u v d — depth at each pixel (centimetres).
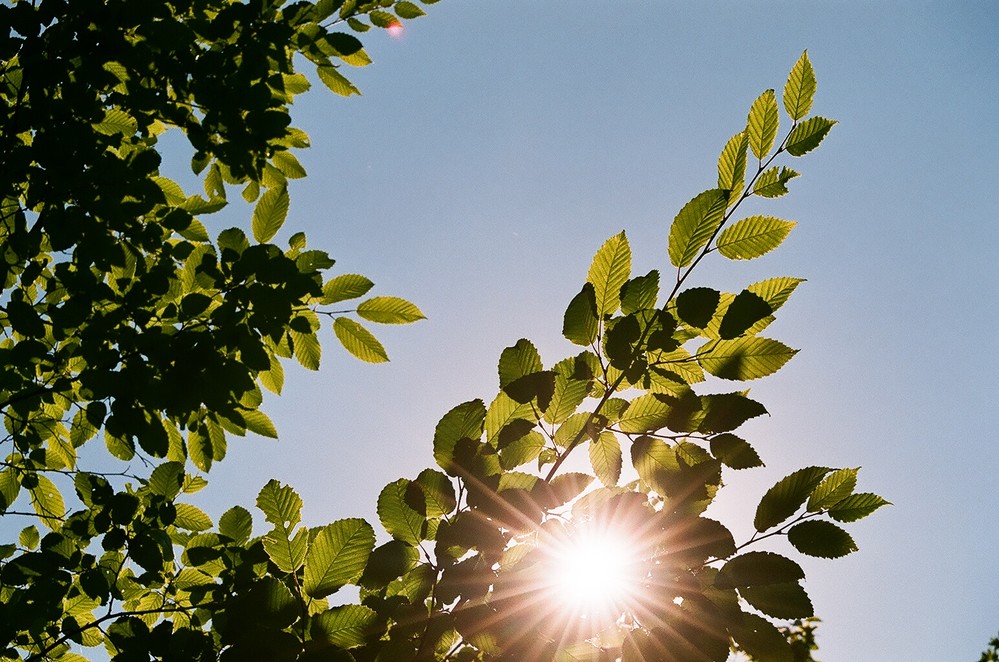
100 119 306
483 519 185
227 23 320
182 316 285
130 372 272
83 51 294
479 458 185
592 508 185
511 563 186
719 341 191
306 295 292
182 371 269
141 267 316
